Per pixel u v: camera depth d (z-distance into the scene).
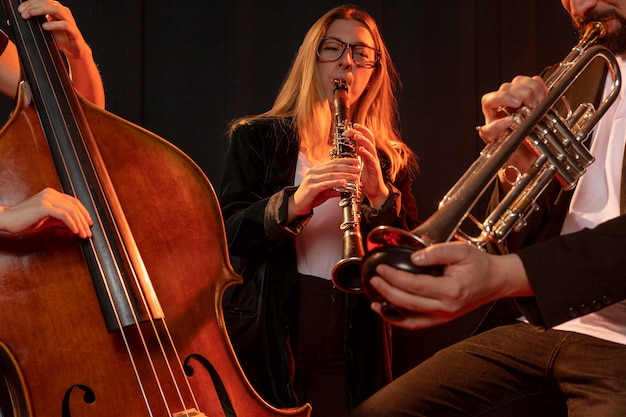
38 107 1.73
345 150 2.38
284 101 2.74
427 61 3.16
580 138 1.64
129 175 1.78
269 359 2.38
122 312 1.61
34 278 1.59
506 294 1.35
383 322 2.52
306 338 2.47
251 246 2.40
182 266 1.77
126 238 1.68
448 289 1.21
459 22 3.14
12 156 1.67
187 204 1.82
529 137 1.56
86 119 1.79
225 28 3.14
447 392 1.82
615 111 1.86
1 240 1.59
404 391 1.84
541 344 1.81
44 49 1.80
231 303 2.46
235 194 2.54
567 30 3.09
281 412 1.74
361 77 2.71
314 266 2.52
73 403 1.55
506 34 3.11
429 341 3.09
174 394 1.62
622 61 1.90
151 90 3.11
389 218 2.48
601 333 1.72
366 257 1.24
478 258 1.25
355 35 2.69
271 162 2.59
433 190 3.13
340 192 2.26
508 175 1.79
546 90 1.61
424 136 3.14
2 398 2.34
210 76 3.13
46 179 1.68
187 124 3.11
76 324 1.59
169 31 3.13
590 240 1.42
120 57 3.06
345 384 2.47
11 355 1.54
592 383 1.68
